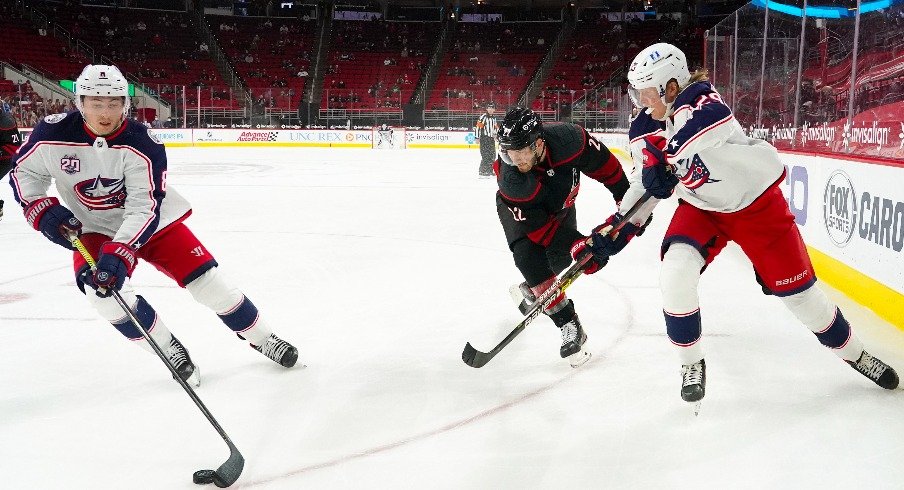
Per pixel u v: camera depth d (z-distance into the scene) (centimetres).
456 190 1145
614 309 433
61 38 2670
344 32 3120
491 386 312
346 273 543
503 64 2973
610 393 301
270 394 308
